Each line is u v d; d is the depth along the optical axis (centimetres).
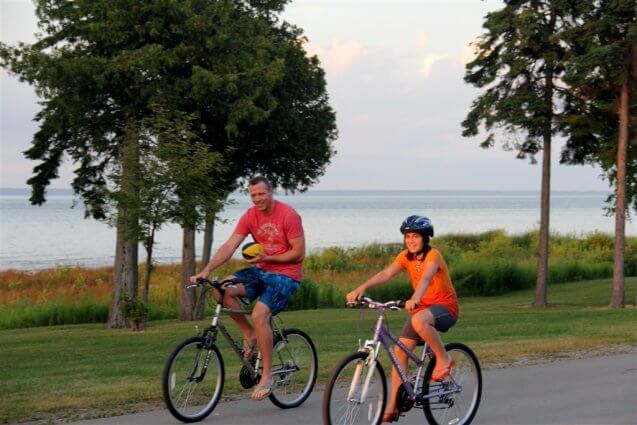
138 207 4134
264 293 1598
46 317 5781
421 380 1464
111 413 1577
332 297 6656
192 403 1539
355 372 1389
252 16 5812
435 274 1424
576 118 5403
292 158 5759
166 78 4834
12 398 1722
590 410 1612
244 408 1634
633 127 5331
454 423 1495
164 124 4247
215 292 1603
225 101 5012
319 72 5900
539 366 2117
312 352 1706
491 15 5506
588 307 5816
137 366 2439
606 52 4894
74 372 2308
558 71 5512
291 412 1602
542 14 5403
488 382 1894
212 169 4303
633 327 3222
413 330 1439
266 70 5028
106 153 5212
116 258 5353
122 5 4822
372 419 1416
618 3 4944
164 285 6531
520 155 5962
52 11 4928
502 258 8619
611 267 8944
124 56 4675
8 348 3544
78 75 4728
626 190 5578
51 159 5497
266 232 1620
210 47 4838
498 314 4622
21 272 7975
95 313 5916
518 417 1559
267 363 1591
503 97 5609
